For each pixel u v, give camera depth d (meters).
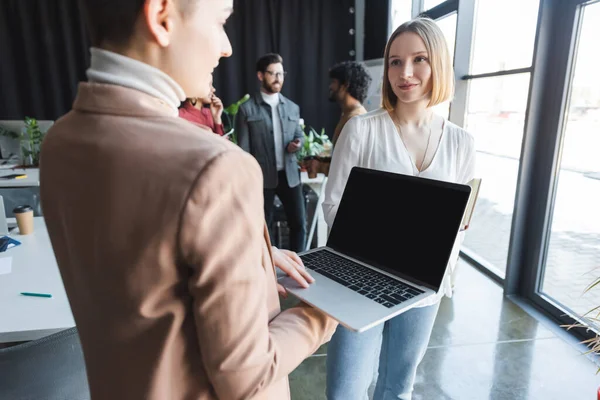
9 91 4.58
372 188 0.99
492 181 3.35
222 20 0.50
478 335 2.26
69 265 0.51
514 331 2.29
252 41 5.06
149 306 0.43
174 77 0.47
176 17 0.44
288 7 5.05
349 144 1.14
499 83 2.91
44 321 1.05
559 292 2.55
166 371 0.46
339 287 0.76
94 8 0.44
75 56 4.65
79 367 0.85
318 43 5.20
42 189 0.51
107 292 0.45
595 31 2.11
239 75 5.14
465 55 3.18
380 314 0.67
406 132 1.16
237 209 0.42
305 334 0.58
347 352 1.16
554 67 2.33
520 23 2.60
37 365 0.80
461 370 1.97
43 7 4.46
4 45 4.47
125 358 0.47
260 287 0.45
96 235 0.44
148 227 0.41
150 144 0.42
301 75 5.27
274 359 0.48
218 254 0.41
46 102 4.73
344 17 5.16
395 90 1.11
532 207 2.56
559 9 2.27
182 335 0.45
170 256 0.41
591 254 2.44
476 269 3.13
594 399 1.77
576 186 2.40
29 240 1.68
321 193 3.13
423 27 1.05
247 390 0.45
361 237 0.96
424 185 0.90
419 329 1.19
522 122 2.72
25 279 1.30
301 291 0.73
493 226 3.48
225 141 0.45
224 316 0.42
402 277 0.84
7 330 1.00
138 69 0.45
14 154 3.72
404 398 1.29
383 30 4.64
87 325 0.50
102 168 0.43
